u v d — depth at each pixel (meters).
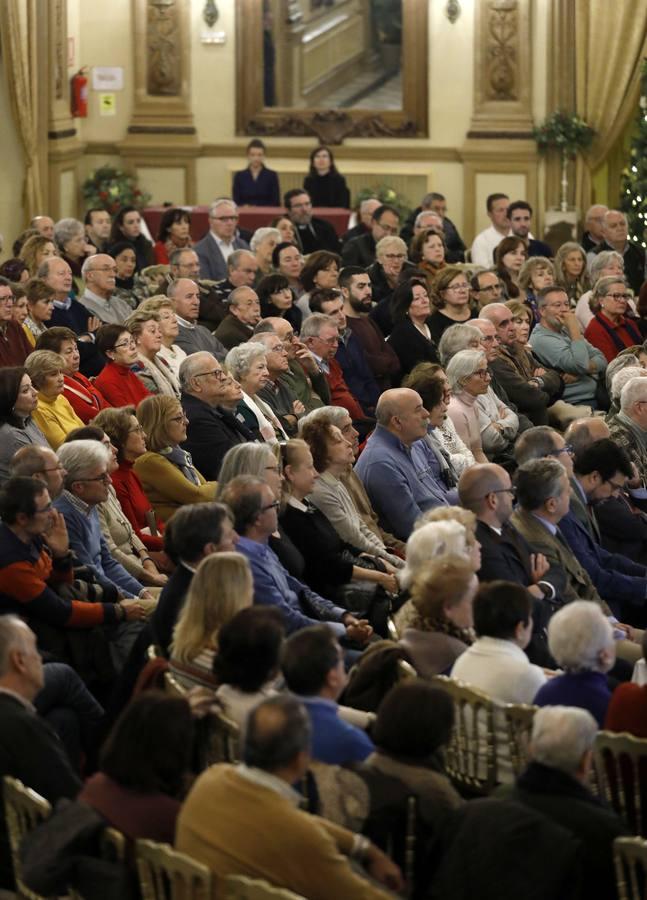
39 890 6.16
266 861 5.99
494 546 10.63
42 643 9.92
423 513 12.71
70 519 10.78
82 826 6.19
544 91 29.77
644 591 11.80
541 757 6.69
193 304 17.19
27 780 7.14
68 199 29.55
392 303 18.08
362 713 8.34
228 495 10.08
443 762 7.88
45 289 16.47
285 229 23.42
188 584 8.97
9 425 12.15
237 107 30.28
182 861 5.79
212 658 7.97
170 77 30.25
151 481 12.27
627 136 29.67
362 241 23.53
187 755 6.53
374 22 29.98
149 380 15.18
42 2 27.44
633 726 7.66
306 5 30.00
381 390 17.56
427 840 6.69
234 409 14.02
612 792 7.34
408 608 9.09
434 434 14.12
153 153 30.31
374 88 30.22
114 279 18.58
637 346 16.70
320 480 11.98
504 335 17.23
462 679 8.25
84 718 9.30
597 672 8.04
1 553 9.74
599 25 29.02
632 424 13.84
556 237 29.50
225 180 30.59
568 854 6.18
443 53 29.97
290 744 6.12
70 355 14.35
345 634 10.40
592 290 19.78
